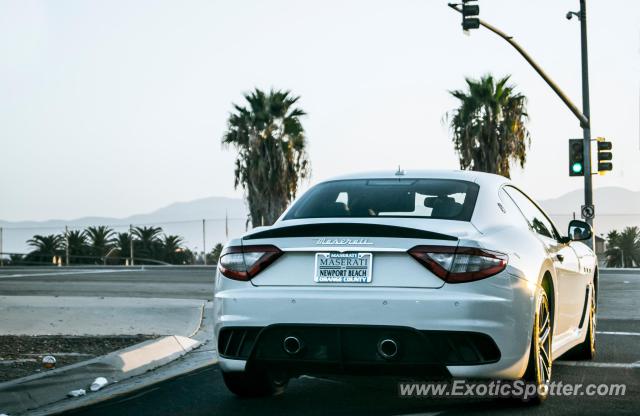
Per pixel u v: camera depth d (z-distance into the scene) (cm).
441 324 489
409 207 555
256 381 578
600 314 1192
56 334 934
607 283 1866
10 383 598
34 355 777
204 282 1903
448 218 538
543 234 632
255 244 534
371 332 499
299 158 3606
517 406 553
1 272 2523
